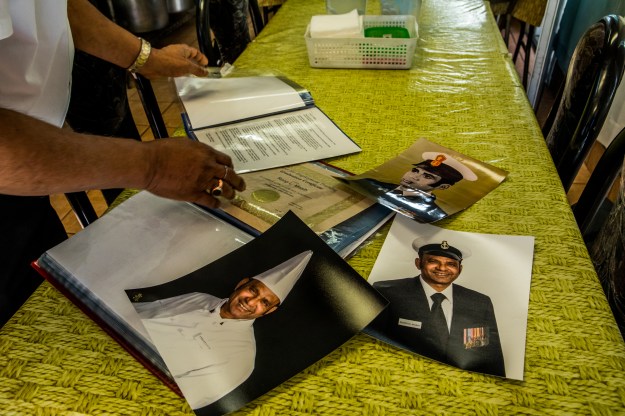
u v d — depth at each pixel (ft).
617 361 1.49
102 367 1.54
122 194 2.34
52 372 1.53
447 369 1.50
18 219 2.71
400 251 1.94
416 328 1.62
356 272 1.76
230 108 3.06
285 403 1.42
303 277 1.75
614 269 2.36
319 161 2.58
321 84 3.51
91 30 2.74
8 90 1.96
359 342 1.59
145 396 1.45
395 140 2.78
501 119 2.95
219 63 4.16
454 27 4.41
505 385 1.44
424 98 3.25
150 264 1.86
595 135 2.51
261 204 2.18
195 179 1.98
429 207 2.13
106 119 4.09
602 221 3.64
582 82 2.81
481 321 1.63
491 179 2.37
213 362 1.50
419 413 1.38
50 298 1.79
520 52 9.92
